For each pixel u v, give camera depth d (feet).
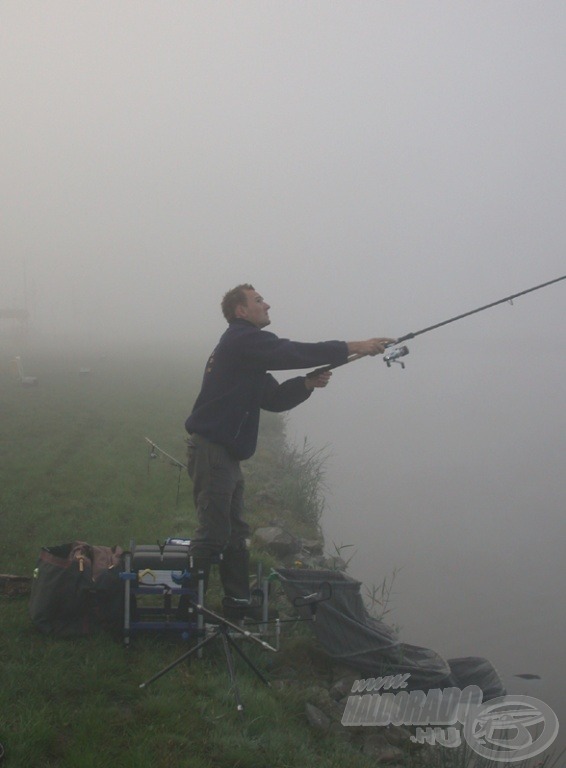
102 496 31.40
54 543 24.45
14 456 39.45
